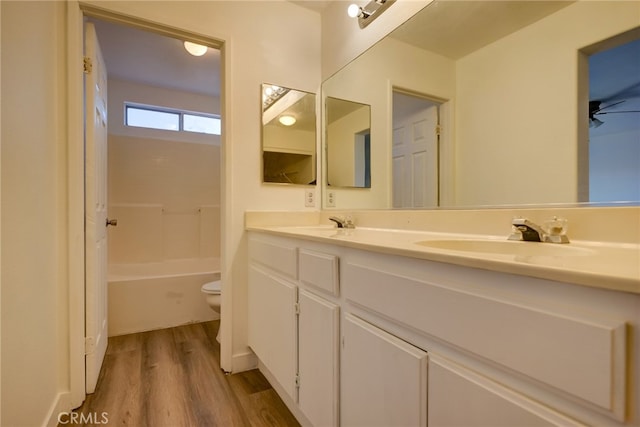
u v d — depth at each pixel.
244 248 1.89
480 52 1.25
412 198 1.54
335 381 1.05
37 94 1.24
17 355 1.05
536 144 1.06
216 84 3.34
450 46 1.36
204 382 1.70
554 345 0.49
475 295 0.61
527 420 0.52
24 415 1.10
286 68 2.04
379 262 0.87
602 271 0.45
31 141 1.19
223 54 1.86
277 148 2.00
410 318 0.76
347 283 1.01
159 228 3.33
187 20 1.73
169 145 3.41
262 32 1.96
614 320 0.43
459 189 1.32
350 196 1.93
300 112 2.09
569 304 0.48
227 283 1.83
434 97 1.42
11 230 1.03
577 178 0.95
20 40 1.11
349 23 1.93
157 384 1.67
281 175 2.01
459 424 0.64
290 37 2.06
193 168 3.53
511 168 1.13
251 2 1.93
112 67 2.94
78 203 1.50
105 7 1.53
